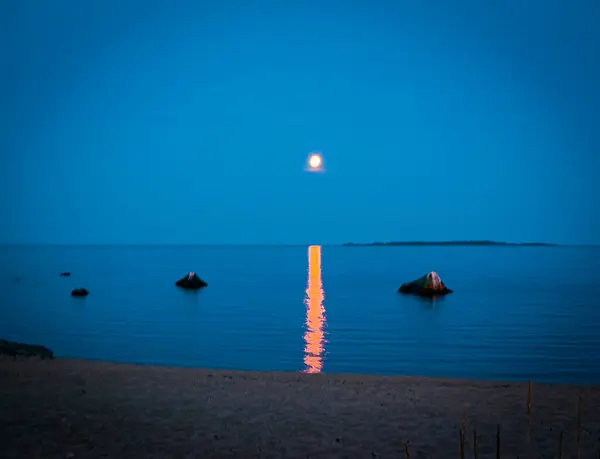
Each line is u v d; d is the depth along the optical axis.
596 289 50.84
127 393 11.40
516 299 41.56
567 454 7.91
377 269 94.25
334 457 7.82
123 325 27.59
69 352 20.06
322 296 44.91
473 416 9.89
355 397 11.26
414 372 16.53
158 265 108.62
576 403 10.81
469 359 18.59
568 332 24.81
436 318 30.44
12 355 16.33
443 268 95.38
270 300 41.50
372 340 22.83
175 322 28.70
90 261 130.12
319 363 17.92
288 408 10.34
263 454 7.91
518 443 8.40
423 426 9.27
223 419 9.59
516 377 15.83
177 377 13.12
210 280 66.88
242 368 17.19
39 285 56.44
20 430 8.83
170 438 8.55
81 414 9.77
